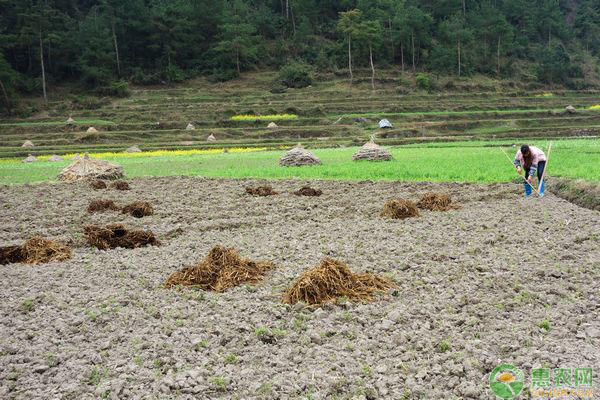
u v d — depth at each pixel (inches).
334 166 1001.5
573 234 410.9
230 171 981.8
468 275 322.7
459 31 3838.6
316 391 202.1
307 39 4158.5
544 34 4940.9
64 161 1631.4
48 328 263.4
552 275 318.7
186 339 247.3
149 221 543.2
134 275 350.6
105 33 3577.8
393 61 4005.9
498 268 333.7
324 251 386.6
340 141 2247.8
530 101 3280.0
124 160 1514.5
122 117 2827.3
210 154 1768.0
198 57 3890.3
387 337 245.1
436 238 414.0
